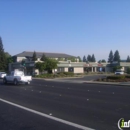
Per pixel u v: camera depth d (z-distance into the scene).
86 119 9.40
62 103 13.75
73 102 14.19
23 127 8.23
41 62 62.12
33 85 29.81
